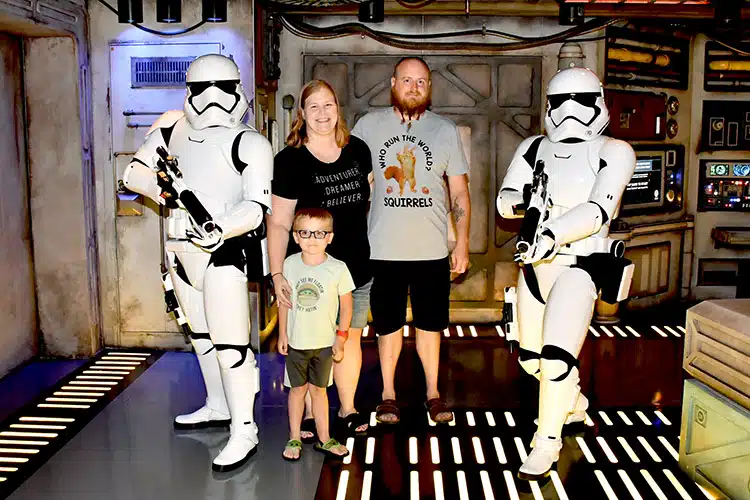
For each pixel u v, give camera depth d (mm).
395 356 4117
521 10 5641
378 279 3973
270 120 5746
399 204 3867
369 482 3396
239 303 3576
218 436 3916
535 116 6062
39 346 5242
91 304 5223
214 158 3531
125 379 4797
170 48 5090
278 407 4309
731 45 5789
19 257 4996
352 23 5809
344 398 3982
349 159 3643
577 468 3553
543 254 3258
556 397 3432
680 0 5023
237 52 5047
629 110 6316
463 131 6086
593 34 5941
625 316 6543
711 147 6969
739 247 7047
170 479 3432
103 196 5266
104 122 5184
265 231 3648
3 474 3484
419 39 5977
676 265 7023
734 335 3094
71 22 4871
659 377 4891
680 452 3523
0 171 4750
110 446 3791
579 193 3471
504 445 3807
